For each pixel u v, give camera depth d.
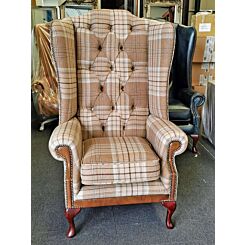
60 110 1.71
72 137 1.47
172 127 1.60
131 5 4.14
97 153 1.55
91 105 1.90
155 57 1.82
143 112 1.96
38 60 3.18
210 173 2.34
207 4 4.38
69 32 1.71
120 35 1.90
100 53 1.89
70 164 1.47
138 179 1.52
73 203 1.53
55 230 1.64
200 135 3.09
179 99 2.75
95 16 1.87
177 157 2.63
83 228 1.66
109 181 1.50
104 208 1.86
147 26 1.93
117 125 1.93
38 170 2.36
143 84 1.95
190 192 2.06
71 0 3.90
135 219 1.75
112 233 1.62
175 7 4.24
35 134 3.16
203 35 3.04
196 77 3.16
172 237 1.60
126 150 1.59
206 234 1.62
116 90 1.92
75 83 1.79
